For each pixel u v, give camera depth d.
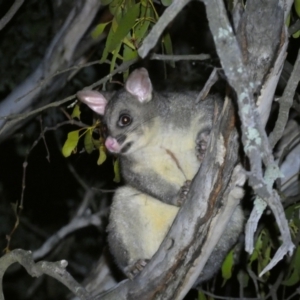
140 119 8.30
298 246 9.28
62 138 14.67
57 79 12.14
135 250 8.45
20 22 14.61
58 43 12.04
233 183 5.79
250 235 4.66
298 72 5.85
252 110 4.27
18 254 6.88
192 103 8.12
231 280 12.90
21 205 9.09
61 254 15.72
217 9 4.21
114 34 7.30
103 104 8.85
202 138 7.90
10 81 14.58
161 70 11.37
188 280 6.39
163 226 8.39
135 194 8.51
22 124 12.40
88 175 14.95
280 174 4.43
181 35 12.53
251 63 5.44
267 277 10.40
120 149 8.25
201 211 5.93
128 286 6.53
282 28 5.42
